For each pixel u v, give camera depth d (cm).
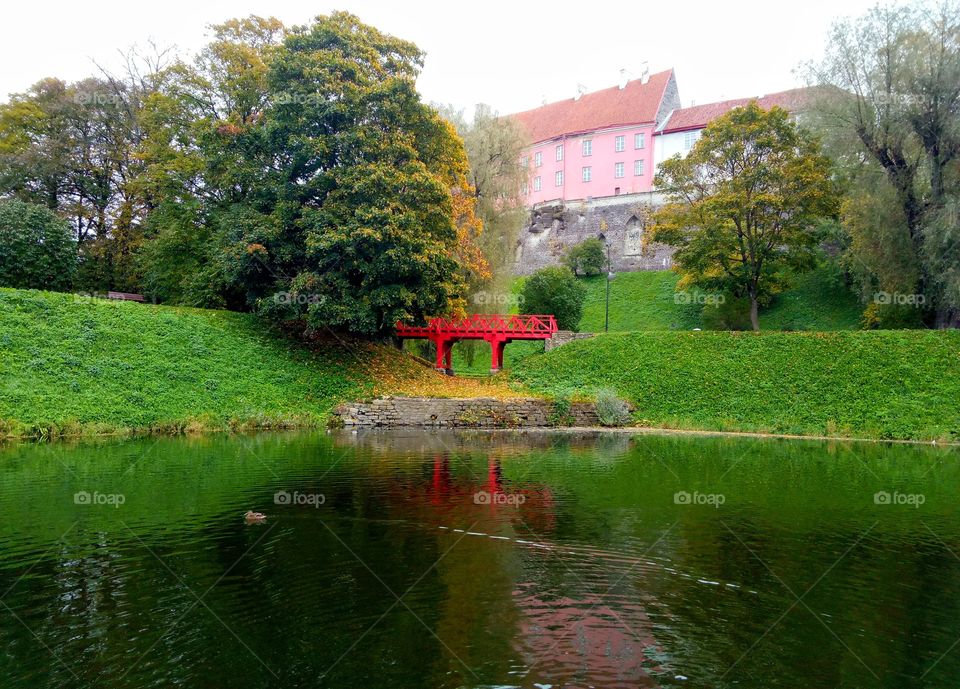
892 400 2534
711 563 875
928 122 2786
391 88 2661
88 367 2169
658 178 3497
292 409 2438
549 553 904
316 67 2602
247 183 2825
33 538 926
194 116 3027
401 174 2594
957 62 2672
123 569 811
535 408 2681
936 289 2853
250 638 634
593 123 6294
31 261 2688
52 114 3484
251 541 932
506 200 3719
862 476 1556
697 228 3622
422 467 1555
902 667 601
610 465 1645
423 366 3180
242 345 2672
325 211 2605
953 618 707
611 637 650
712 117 5659
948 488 1412
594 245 5288
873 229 2878
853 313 3969
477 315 3456
